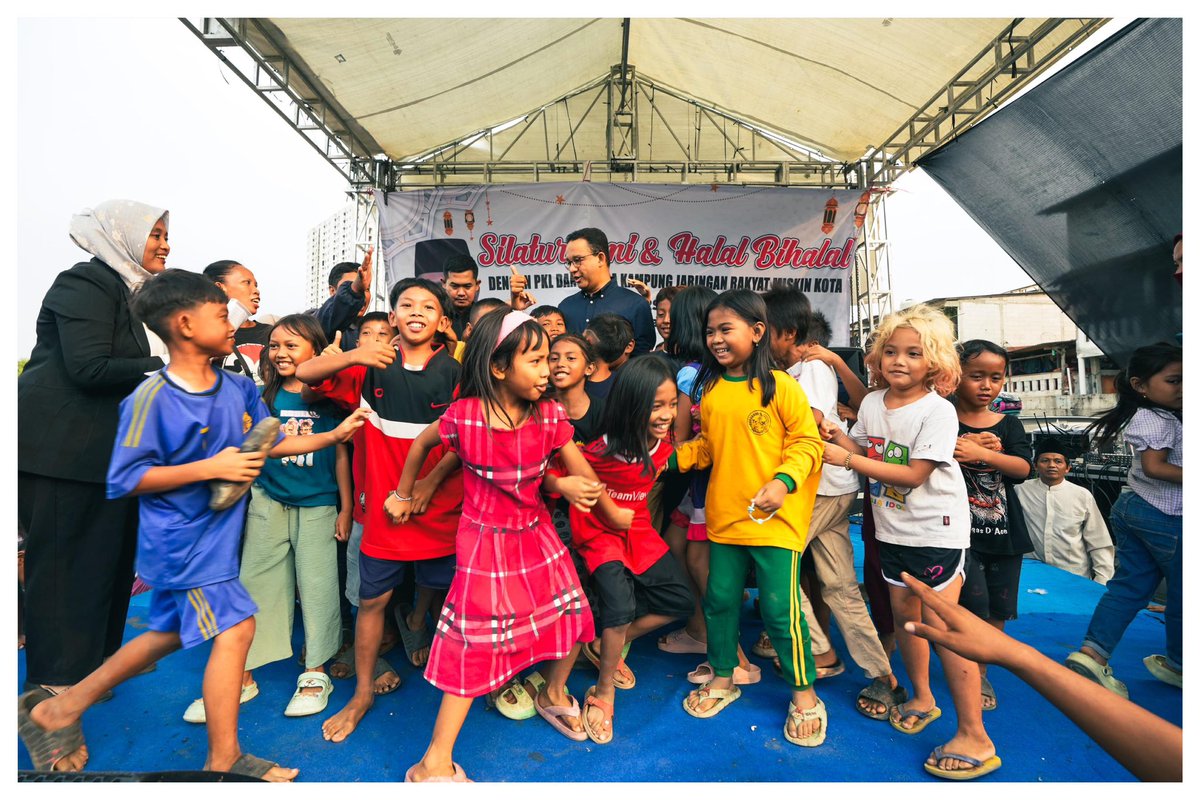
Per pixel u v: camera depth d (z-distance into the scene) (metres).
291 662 2.52
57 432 2.00
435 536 2.10
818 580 2.60
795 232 6.43
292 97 5.34
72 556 2.03
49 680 2.00
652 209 6.44
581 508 1.82
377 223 6.56
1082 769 1.85
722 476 2.11
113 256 2.15
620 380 2.08
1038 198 4.03
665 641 2.65
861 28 4.83
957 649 0.98
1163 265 3.42
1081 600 3.32
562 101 6.86
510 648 1.76
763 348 2.10
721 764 1.86
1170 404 2.31
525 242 6.47
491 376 1.76
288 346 2.35
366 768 1.83
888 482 1.98
